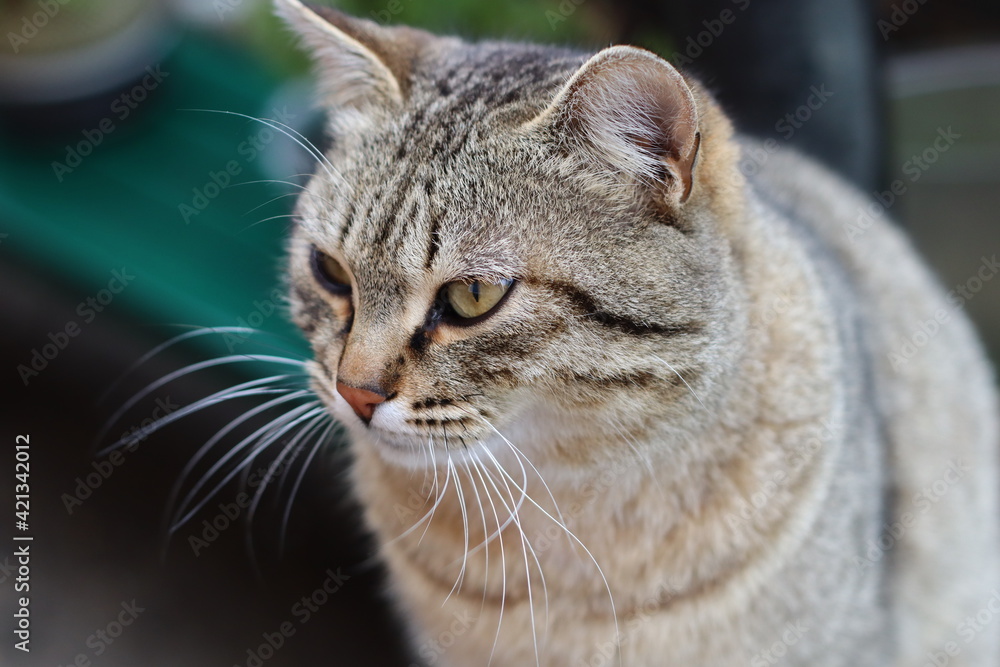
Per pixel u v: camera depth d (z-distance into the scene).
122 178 0.91
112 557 0.91
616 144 0.68
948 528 0.81
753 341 0.72
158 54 0.95
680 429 0.70
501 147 0.69
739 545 0.72
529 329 0.69
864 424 0.74
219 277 0.86
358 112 0.73
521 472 0.72
